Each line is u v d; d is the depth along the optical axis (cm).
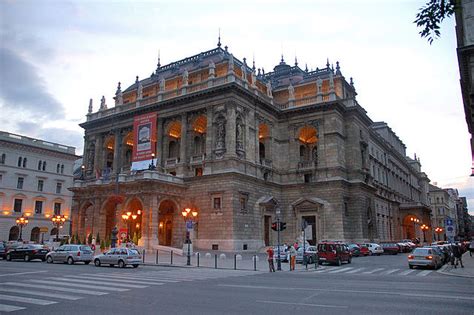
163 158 6388
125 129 7025
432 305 1476
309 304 1498
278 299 1616
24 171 8550
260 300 1590
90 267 3397
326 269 3331
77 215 6303
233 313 1327
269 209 6247
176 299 1619
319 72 7438
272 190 6412
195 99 6128
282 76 7938
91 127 7425
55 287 1991
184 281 2303
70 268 3247
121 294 1758
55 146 9306
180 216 5806
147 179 5334
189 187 5916
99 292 1817
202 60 7162
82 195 6312
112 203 6025
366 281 2330
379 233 7975
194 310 1382
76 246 3866
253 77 6575
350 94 7450
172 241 5762
